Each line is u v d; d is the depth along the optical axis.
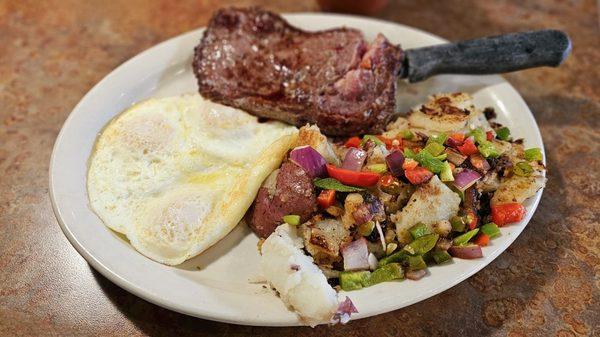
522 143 0.29
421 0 0.42
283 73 0.31
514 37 0.31
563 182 0.29
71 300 0.24
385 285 0.22
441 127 0.28
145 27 0.39
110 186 0.27
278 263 0.23
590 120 0.33
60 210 0.25
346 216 0.24
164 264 0.24
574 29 0.39
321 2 0.40
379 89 0.30
